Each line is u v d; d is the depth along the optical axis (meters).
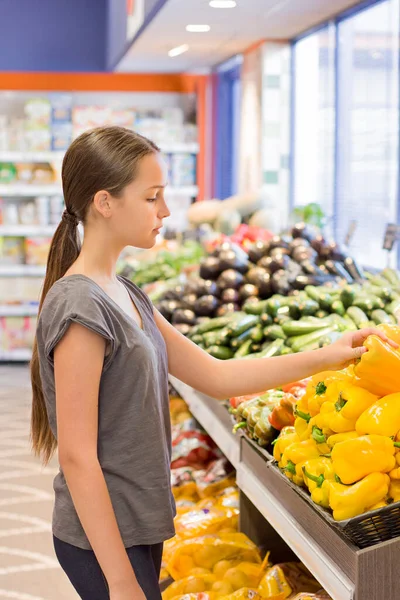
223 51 6.86
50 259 1.88
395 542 1.69
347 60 5.35
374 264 5.11
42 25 8.77
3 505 4.45
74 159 1.80
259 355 3.36
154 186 1.78
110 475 1.76
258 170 6.54
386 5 4.74
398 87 4.66
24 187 8.59
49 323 1.71
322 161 5.88
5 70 8.76
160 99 9.14
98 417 1.75
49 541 3.96
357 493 1.72
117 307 1.75
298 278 3.95
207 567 2.75
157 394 1.80
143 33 5.85
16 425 6.06
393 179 4.79
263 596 2.47
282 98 6.34
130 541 1.77
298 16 5.22
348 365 2.00
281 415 2.33
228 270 4.29
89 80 8.76
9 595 3.38
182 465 3.89
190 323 4.18
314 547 1.93
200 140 8.71
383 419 1.77
